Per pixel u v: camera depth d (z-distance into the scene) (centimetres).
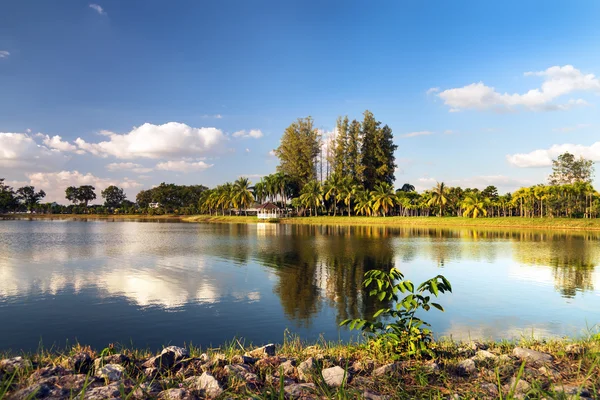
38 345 1082
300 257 3028
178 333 1194
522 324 1302
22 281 2002
